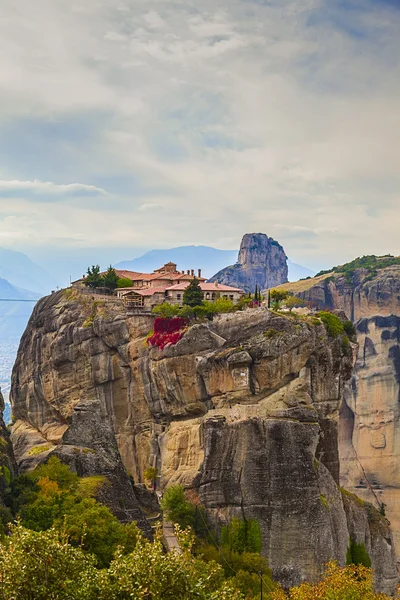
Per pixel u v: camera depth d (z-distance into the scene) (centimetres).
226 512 11631
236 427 12075
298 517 11538
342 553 11956
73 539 7394
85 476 9581
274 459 11819
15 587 4972
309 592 8212
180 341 13388
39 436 15812
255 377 12644
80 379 15212
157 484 13088
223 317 13525
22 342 17838
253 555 10512
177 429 13162
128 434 14525
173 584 5306
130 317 14800
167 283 17100
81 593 5122
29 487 8719
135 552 5538
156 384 13912
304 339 12744
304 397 12588
